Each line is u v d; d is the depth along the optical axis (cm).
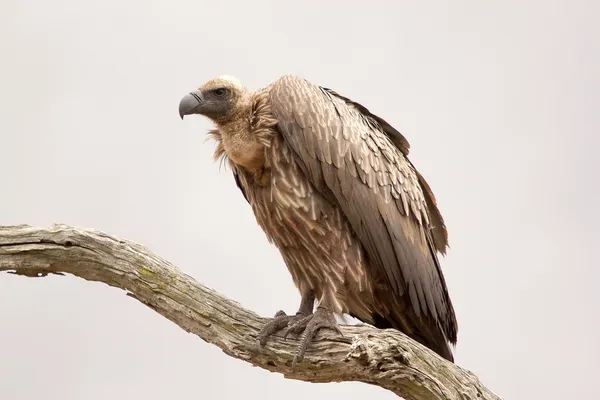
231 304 992
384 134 1166
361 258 1080
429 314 1145
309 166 1036
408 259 1109
